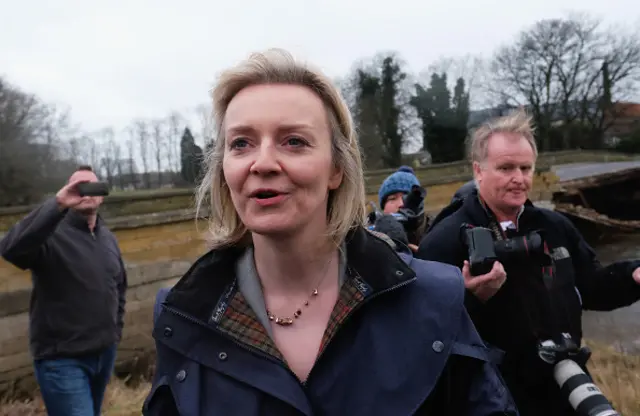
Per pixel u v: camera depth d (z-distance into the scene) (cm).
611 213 2448
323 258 124
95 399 364
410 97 3581
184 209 795
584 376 201
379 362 113
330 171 121
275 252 121
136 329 731
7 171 1208
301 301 123
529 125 242
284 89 115
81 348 333
